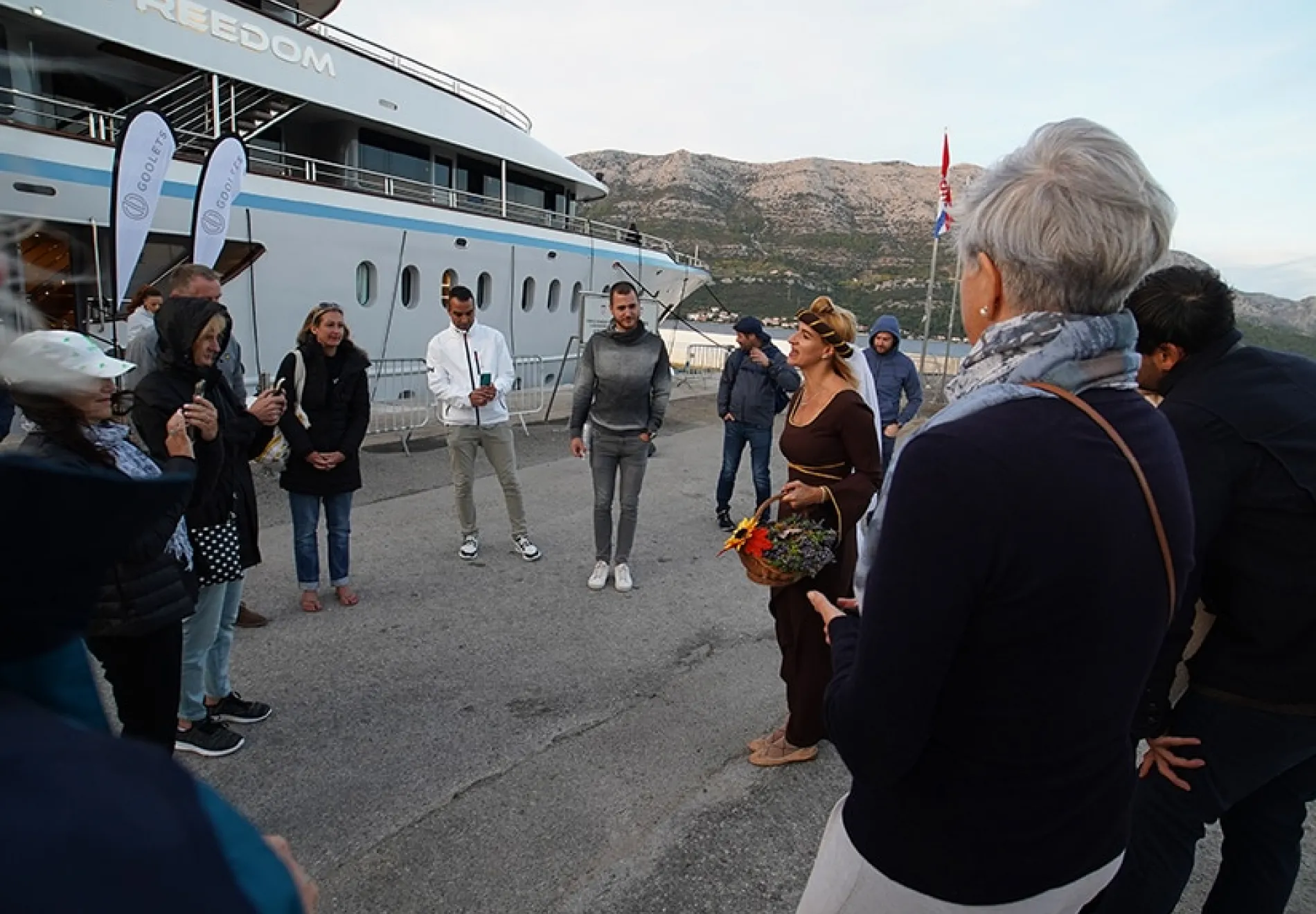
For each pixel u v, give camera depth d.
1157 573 1.13
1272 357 1.76
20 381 0.79
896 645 1.09
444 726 3.28
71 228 7.52
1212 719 1.78
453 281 11.48
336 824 2.64
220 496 2.93
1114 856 1.24
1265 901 1.90
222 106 9.52
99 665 3.62
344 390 4.28
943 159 11.00
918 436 1.15
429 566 5.18
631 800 2.82
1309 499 1.59
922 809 1.20
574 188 15.27
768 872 2.48
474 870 2.45
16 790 0.47
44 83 8.57
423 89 11.62
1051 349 1.10
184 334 2.81
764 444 6.18
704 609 4.67
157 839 0.49
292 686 3.57
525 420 11.00
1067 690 1.10
